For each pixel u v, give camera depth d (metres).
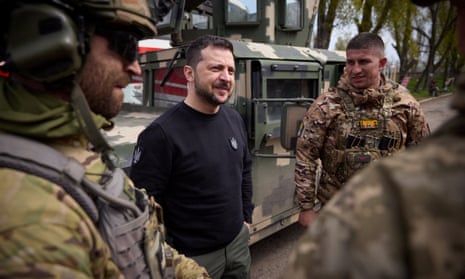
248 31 3.60
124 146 2.22
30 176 0.64
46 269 0.57
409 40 20.06
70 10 0.71
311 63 3.10
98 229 0.76
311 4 4.12
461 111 0.46
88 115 0.75
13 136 0.69
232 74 1.71
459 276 0.37
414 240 0.38
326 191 2.08
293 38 3.98
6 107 0.70
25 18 0.67
